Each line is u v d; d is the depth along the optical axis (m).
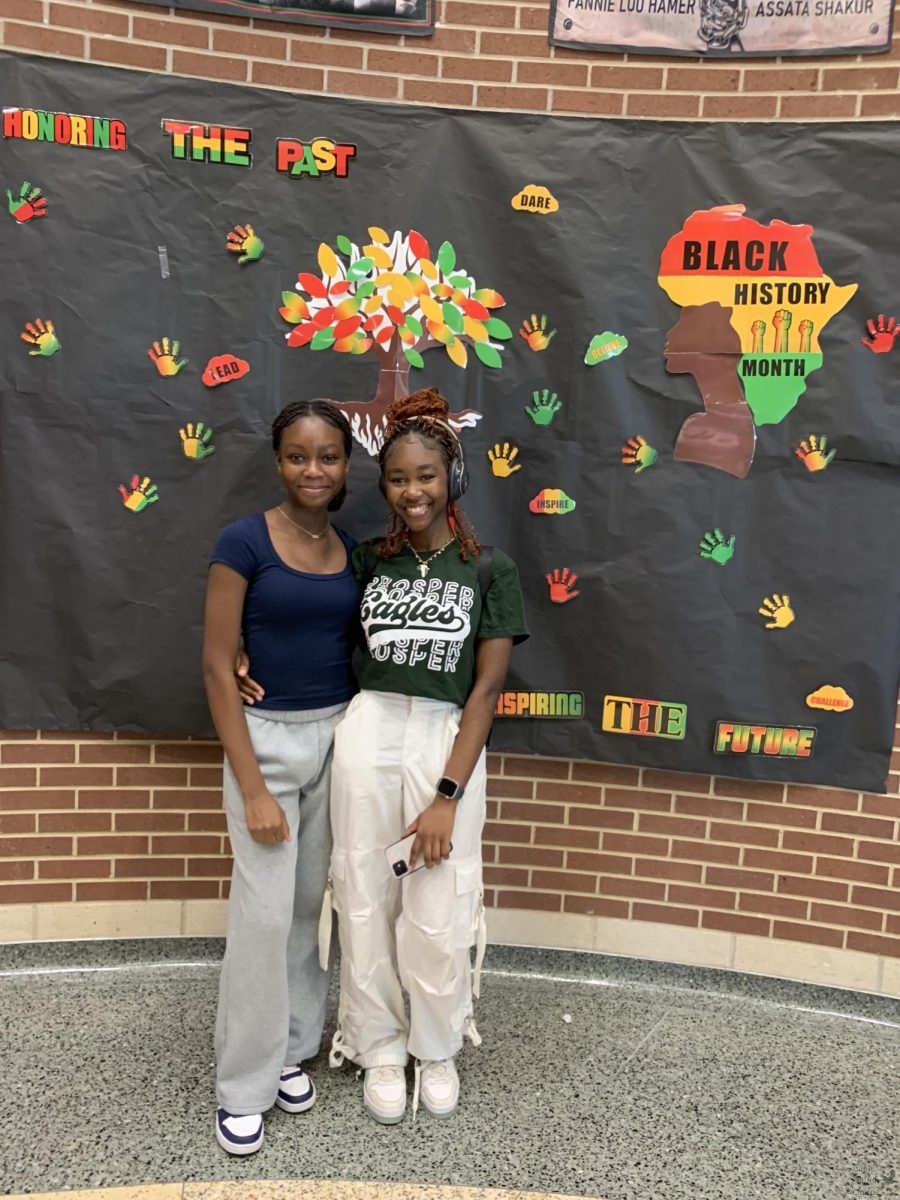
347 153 2.36
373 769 1.89
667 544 2.44
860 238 2.32
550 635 2.50
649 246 2.37
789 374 2.38
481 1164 1.88
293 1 2.31
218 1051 1.93
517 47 2.36
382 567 1.97
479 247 2.39
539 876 2.62
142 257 2.34
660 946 2.61
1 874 2.49
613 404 2.41
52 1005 2.38
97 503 2.40
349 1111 2.03
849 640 2.43
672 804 2.57
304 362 2.41
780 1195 1.84
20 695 2.43
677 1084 2.17
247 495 2.43
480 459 2.45
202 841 2.57
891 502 2.38
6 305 2.31
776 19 2.30
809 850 2.53
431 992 1.94
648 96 2.36
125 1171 1.83
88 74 2.28
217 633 1.81
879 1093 2.18
